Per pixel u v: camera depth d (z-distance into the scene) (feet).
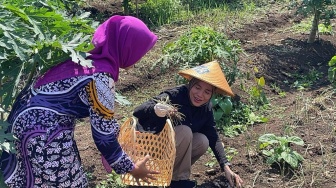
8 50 9.20
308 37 24.66
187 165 12.69
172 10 29.48
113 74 9.03
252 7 29.73
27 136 8.85
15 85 9.21
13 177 9.23
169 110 11.94
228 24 26.84
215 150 13.07
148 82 21.11
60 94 8.85
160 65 21.77
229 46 17.65
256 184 13.85
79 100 8.94
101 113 8.84
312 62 22.52
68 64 9.04
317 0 22.90
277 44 24.06
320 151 15.03
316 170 14.21
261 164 14.62
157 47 24.22
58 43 8.75
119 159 9.23
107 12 30.14
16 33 8.54
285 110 17.95
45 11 9.05
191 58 16.93
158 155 12.51
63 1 14.75
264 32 26.07
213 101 16.67
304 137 15.80
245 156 15.01
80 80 8.77
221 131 16.51
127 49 9.14
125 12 29.14
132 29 9.11
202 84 12.04
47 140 8.84
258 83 18.62
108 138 8.95
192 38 17.52
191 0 31.30
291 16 27.94
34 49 9.27
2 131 8.66
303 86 20.03
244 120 17.17
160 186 12.84
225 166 12.96
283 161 14.33
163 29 27.27
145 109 12.33
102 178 14.28
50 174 9.01
